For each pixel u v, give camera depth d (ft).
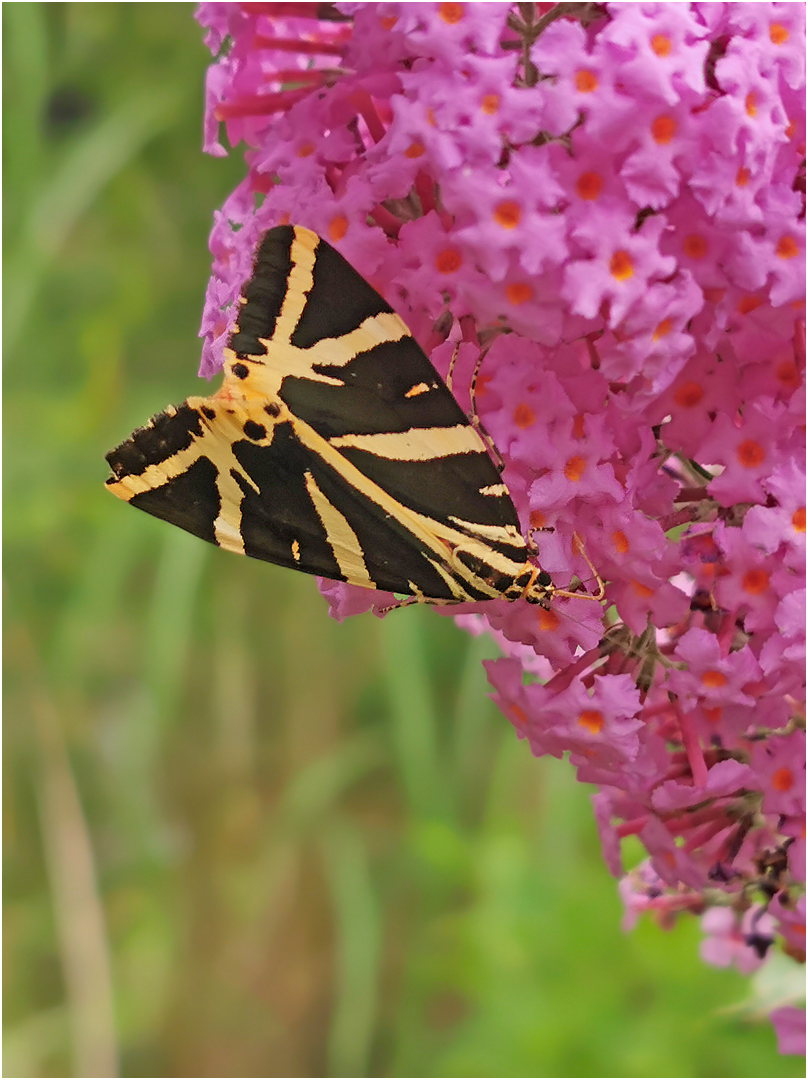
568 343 0.70
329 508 0.70
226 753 1.62
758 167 0.69
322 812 1.64
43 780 1.54
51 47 1.55
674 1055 1.05
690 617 0.74
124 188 1.57
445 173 0.68
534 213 0.68
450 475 0.69
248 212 0.74
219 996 1.58
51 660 1.51
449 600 0.70
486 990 1.19
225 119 0.73
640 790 0.73
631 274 0.68
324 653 1.61
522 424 0.70
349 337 0.69
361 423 0.69
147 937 1.60
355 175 0.70
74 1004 1.47
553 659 0.72
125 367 1.63
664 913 0.82
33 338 1.57
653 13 0.68
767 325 0.70
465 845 1.34
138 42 1.56
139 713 1.52
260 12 0.73
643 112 0.68
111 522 1.41
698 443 0.71
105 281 1.58
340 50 0.73
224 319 0.74
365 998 1.45
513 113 0.68
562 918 1.18
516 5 0.69
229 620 1.57
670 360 0.69
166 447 0.70
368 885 1.52
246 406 0.69
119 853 1.63
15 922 1.56
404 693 1.44
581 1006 1.11
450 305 0.70
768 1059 1.05
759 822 0.76
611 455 0.71
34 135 1.44
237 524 0.70
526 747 1.48
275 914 1.60
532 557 0.70
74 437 1.48
